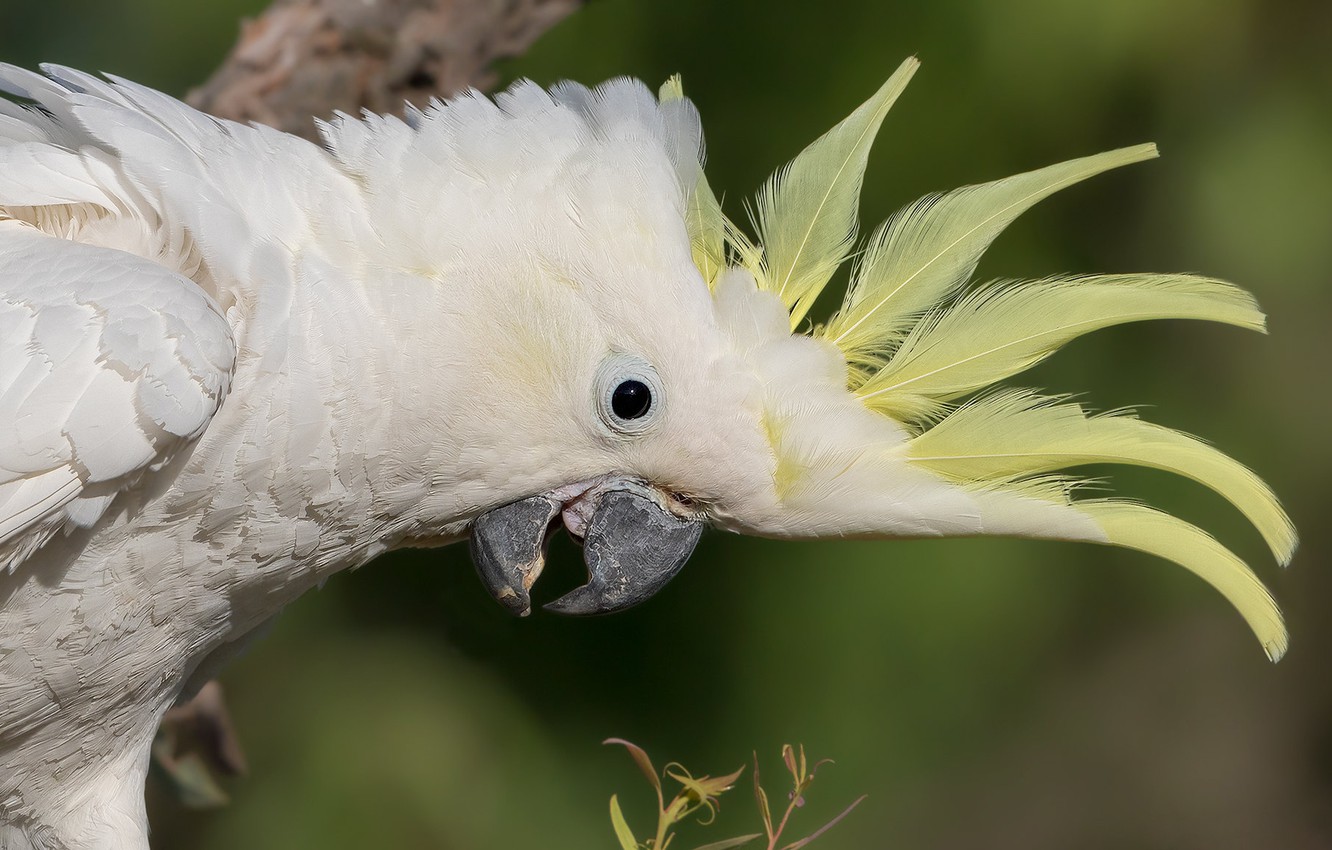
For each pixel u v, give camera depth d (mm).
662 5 12789
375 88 9656
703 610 13016
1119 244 13188
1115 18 12633
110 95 6871
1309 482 14328
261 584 7113
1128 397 13375
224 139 6887
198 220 6504
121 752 7484
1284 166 13258
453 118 7086
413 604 13641
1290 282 13477
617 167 7090
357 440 6742
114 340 6047
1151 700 15375
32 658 6699
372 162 6902
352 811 12891
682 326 7062
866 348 7324
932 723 12688
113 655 6895
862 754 12570
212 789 9453
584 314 6984
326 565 7270
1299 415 13773
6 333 6070
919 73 12555
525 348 6934
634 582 7344
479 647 13398
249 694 13375
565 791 12883
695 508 7398
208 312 6266
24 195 6504
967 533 7234
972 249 7281
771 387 7180
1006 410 7168
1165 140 13258
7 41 13836
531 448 7109
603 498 7355
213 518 6637
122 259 6348
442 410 6883
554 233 6969
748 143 12625
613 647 13133
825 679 12633
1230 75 13359
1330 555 15570
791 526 7352
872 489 7188
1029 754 14969
